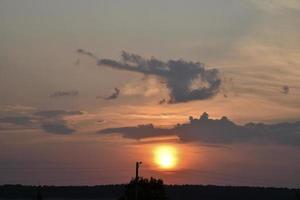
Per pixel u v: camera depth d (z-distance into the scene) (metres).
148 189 124.31
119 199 126.06
